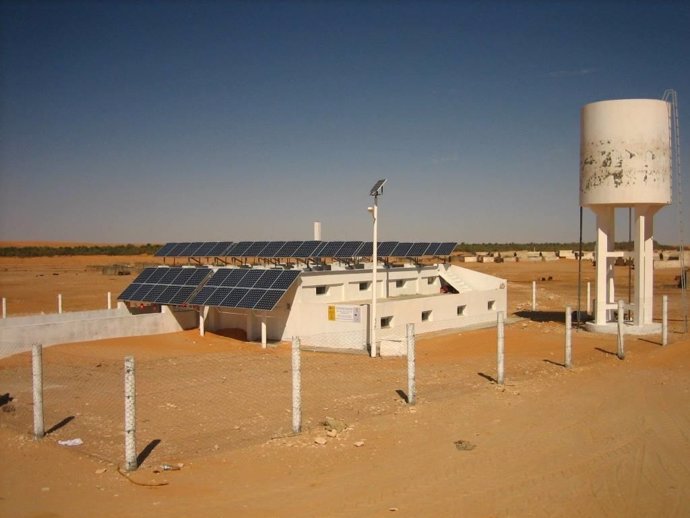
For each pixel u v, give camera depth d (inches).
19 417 622.5
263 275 1211.9
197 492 426.3
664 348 1066.1
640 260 1261.1
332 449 516.7
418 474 461.4
